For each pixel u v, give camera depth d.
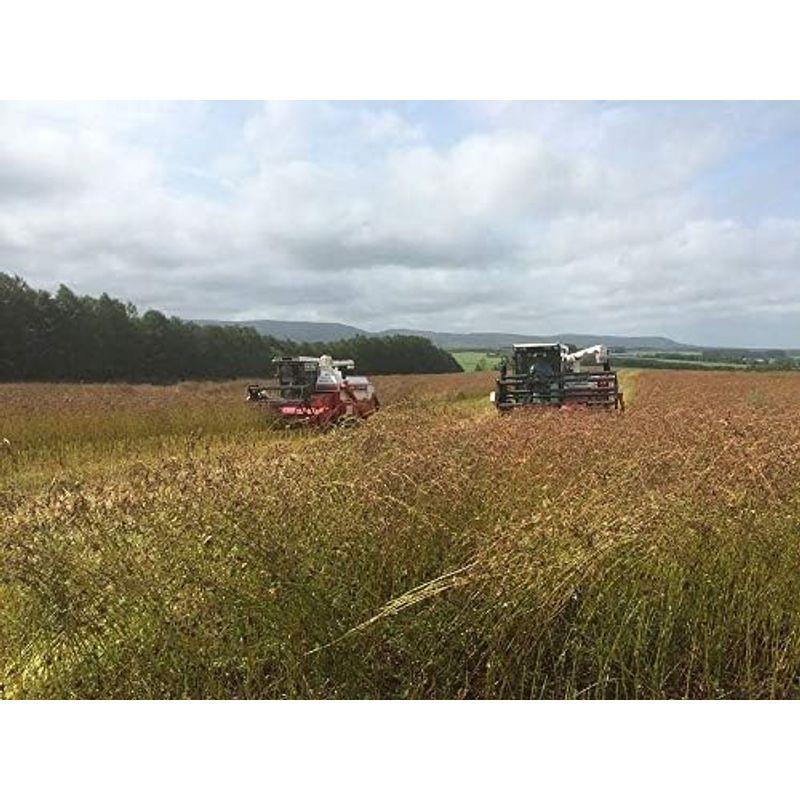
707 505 4.61
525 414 12.36
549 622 4.39
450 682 4.38
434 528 4.70
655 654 4.55
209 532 4.38
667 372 55.97
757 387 31.77
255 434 16.28
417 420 8.80
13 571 4.11
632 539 4.21
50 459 12.78
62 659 4.26
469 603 4.34
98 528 4.37
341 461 5.70
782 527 4.63
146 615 4.20
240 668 4.32
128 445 14.62
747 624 4.54
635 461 5.50
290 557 4.34
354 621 4.38
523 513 4.92
